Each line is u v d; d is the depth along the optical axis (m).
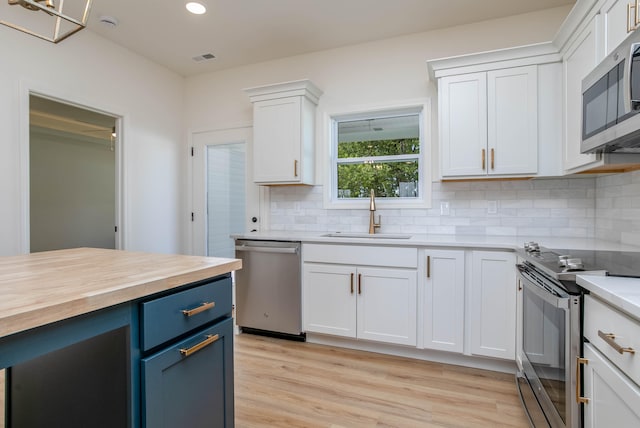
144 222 3.42
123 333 0.92
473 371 2.25
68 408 1.06
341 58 3.19
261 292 2.80
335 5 2.56
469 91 2.44
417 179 3.05
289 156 3.02
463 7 2.57
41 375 1.13
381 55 3.05
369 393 1.97
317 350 2.58
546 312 1.49
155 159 3.54
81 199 5.97
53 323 0.74
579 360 1.20
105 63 3.04
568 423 1.23
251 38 3.04
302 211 3.33
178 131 3.83
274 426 1.67
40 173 5.42
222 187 3.76
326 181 3.22
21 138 2.45
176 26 2.85
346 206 3.16
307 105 3.07
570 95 2.08
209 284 1.20
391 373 2.22
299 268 2.67
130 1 2.51
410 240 2.36
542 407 1.55
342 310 2.56
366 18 2.72
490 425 1.68
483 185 2.73
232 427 1.30
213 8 2.60
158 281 0.97
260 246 2.79
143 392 0.94
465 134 2.46
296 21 2.77
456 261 2.26
